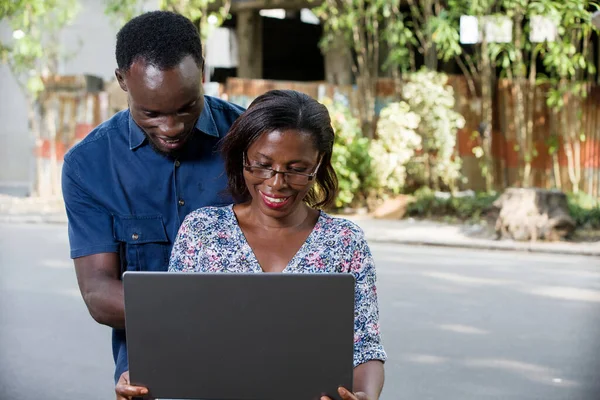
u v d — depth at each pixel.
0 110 18.41
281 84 14.88
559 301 7.78
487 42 13.95
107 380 5.56
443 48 14.08
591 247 10.61
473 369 5.78
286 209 2.39
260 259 2.45
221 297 2.12
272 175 2.34
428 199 13.38
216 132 2.83
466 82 14.75
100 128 2.84
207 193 2.83
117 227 2.80
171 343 2.14
